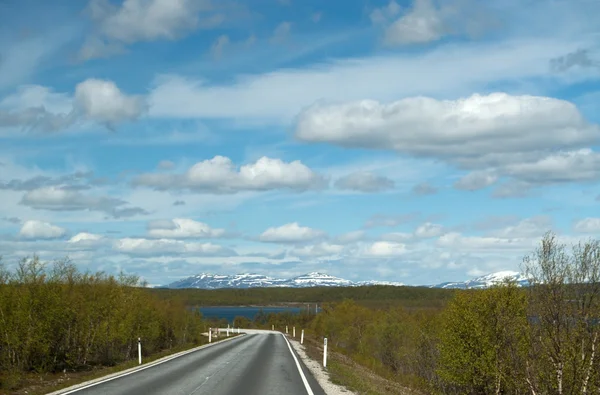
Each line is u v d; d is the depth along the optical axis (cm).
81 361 3170
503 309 2155
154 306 4531
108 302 3275
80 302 3023
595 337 1598
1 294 2448
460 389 2766
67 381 2186
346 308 7225
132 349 4003
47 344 2612
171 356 3506
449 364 2481
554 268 1652
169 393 1711
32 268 2606
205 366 2734
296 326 12106
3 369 2436
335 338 7300
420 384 3481
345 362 4100
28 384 2202
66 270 3089
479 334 2275
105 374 2353
